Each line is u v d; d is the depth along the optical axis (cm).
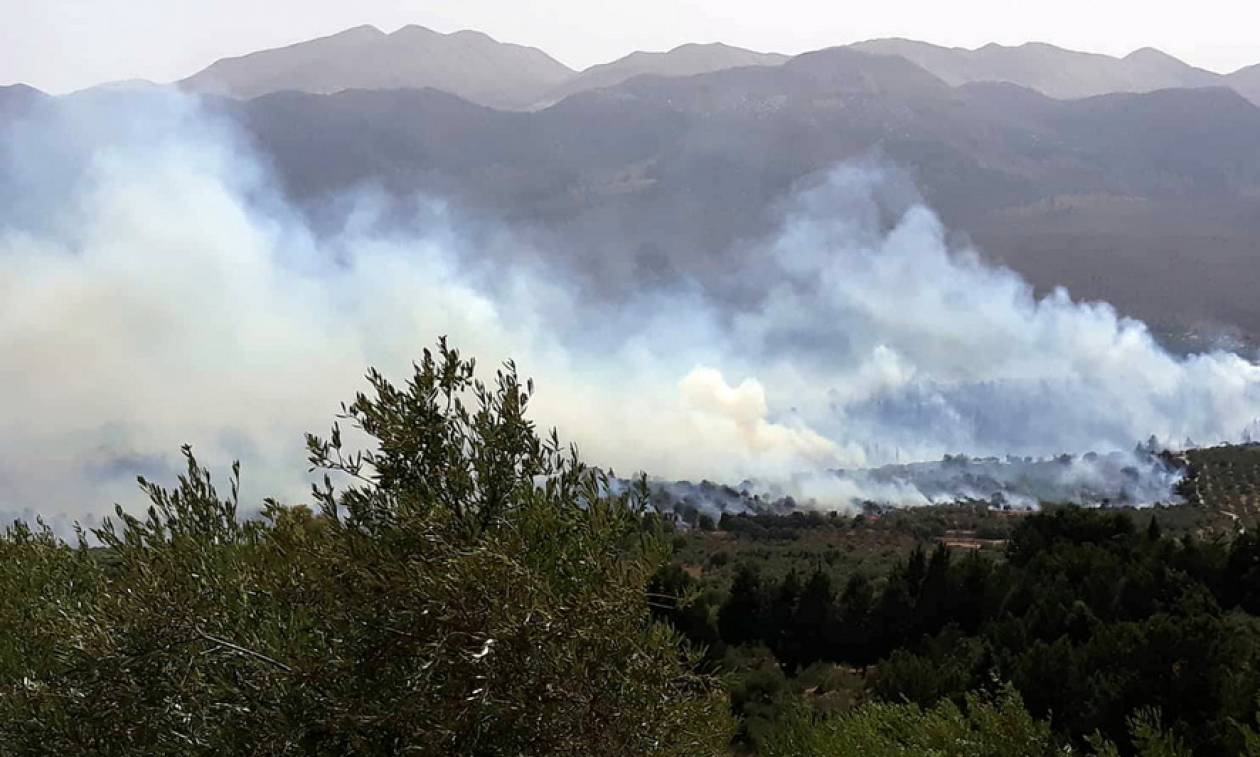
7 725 668
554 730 559
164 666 648
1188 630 1538
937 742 1081
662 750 597
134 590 657
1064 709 1575
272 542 651
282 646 632
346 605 609
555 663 559
